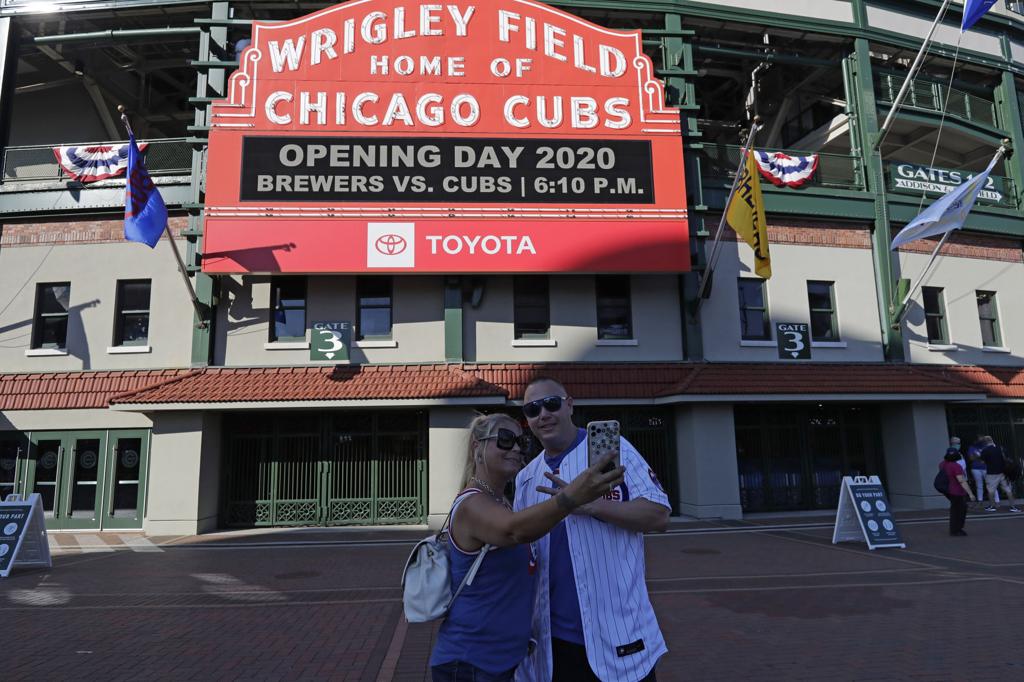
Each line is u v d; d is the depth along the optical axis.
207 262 15.19
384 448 16.08
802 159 18.56
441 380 15.27
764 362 17.11
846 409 18.02
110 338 16.05
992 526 13.84
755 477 17.17
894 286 18.62
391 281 16.50
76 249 16.44
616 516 2.66
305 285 16.25
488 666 2.50
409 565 2.67
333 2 17.31
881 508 11.62
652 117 16.83
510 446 2.68
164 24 18.36
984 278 20.03
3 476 15.48
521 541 2.38
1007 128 21.69
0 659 5.85
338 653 5.99
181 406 14.44
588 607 2.63
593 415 16.70
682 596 7.98
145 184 14.10
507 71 16.55
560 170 16.31
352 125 15.95
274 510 15.72
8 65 17.23
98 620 7.22
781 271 18.05
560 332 16.67
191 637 6.53
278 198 15.51
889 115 18.88
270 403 14.57
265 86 15.94
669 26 18.22
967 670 5.25
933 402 17.48
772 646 5.96
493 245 15.87
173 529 14.45
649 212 16.41
